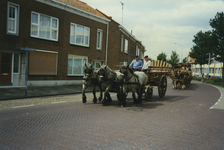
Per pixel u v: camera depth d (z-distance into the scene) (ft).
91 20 67.97
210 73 210.79
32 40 50.03
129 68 28.37
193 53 162.81
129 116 23.39
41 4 51.55
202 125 20.51
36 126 18.51
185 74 61.46
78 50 63.52
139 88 30.91
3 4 43.91
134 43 120.47
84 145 14.19
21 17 47.50
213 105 32.86
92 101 34.22
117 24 83.76
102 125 19.30
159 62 43.06
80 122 20.17
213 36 112.78
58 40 56.65
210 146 14.83
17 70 48.67
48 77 54.39
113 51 82.74
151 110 27.27
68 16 59.36
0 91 39.32
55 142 14.64
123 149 13.69
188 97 41.98
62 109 26.58
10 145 13.92
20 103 30.32
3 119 20.72
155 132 17.69
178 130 18.52
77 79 63.67
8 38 45.27
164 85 40.63
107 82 30.04
